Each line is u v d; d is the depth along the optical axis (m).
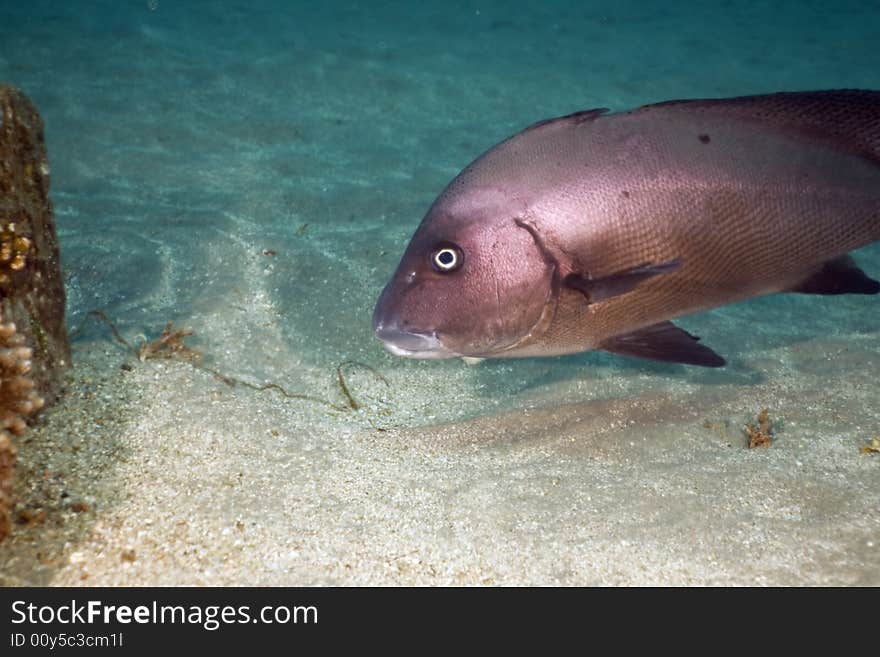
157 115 2.10
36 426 0.94
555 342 0.82
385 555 0.85
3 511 0.80
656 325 0.83
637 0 4.36
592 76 2.86
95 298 1.27
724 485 0.96
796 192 0.78
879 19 4.04
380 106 2.39
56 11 2.91
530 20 3.75
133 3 3.20
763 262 0.80
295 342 1.22
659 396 1.14
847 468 0.99
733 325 1.35
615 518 0.91
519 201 0.78
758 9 4.25
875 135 0.78
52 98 2.10
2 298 0.92
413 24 3.51
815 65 3.13
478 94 2.58
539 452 1.03
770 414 1.10
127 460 0.92
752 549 0.87
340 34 3.16
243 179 1.78
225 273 1.35
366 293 1.34
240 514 0.87
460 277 0.79
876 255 1.64
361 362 1.21
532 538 0.88
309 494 0.91
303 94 2.42
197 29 2.96
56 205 1.57
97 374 1.05
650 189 0.78
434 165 1.97
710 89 2.76
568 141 0.79
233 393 1.07
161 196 1.66
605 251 0.78
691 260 0.79
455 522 0.89
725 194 0.78
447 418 1.11
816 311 1.42
